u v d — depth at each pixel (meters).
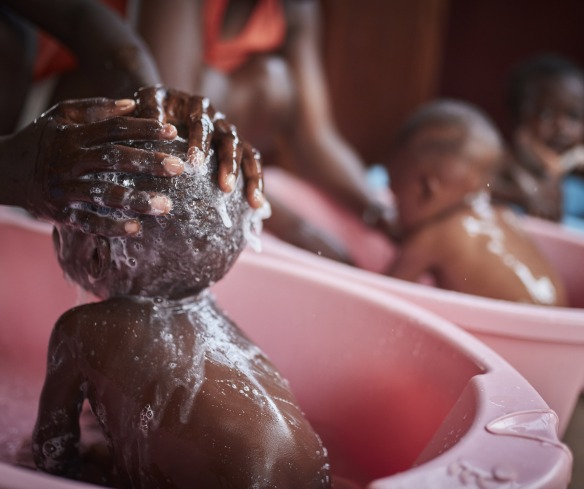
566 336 0.86
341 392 0.85
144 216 0.62
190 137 0.64
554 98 1.62
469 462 0.53
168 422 0.63
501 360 0.71
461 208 1.28
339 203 1.52
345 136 2.60
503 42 2.59
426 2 2.48
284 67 1.48
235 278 0.91
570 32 2.52
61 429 0.68
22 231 0.94
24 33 1.12
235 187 0.65
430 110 1.33
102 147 0.60
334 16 2.50
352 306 0.85
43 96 1.47
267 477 0.62
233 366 0.67
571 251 1.32
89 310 0.67
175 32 1.22
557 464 0.53
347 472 0.82
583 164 1.70
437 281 1.28
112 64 1.03
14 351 0.94
